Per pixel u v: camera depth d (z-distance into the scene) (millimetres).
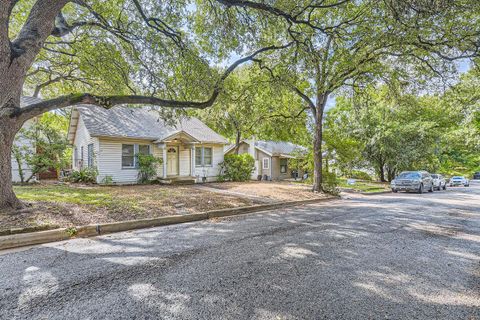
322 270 3566
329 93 13328
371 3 7723
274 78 10109
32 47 5980
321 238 5219
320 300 2760
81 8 9359
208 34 9344
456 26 8219
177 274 3402
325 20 9953
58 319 2393
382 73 10844
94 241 4973
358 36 8836
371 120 22516
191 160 16953
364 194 15727
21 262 3826
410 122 22641
